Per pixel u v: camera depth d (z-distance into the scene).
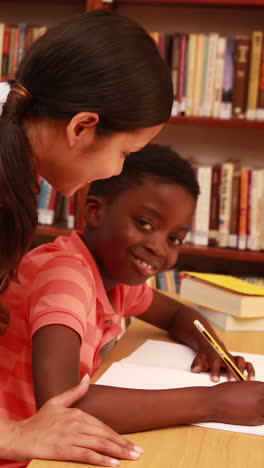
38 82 0.79
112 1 2.43
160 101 0.82
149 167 1.01
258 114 2.38
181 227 1.03
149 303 1.27
